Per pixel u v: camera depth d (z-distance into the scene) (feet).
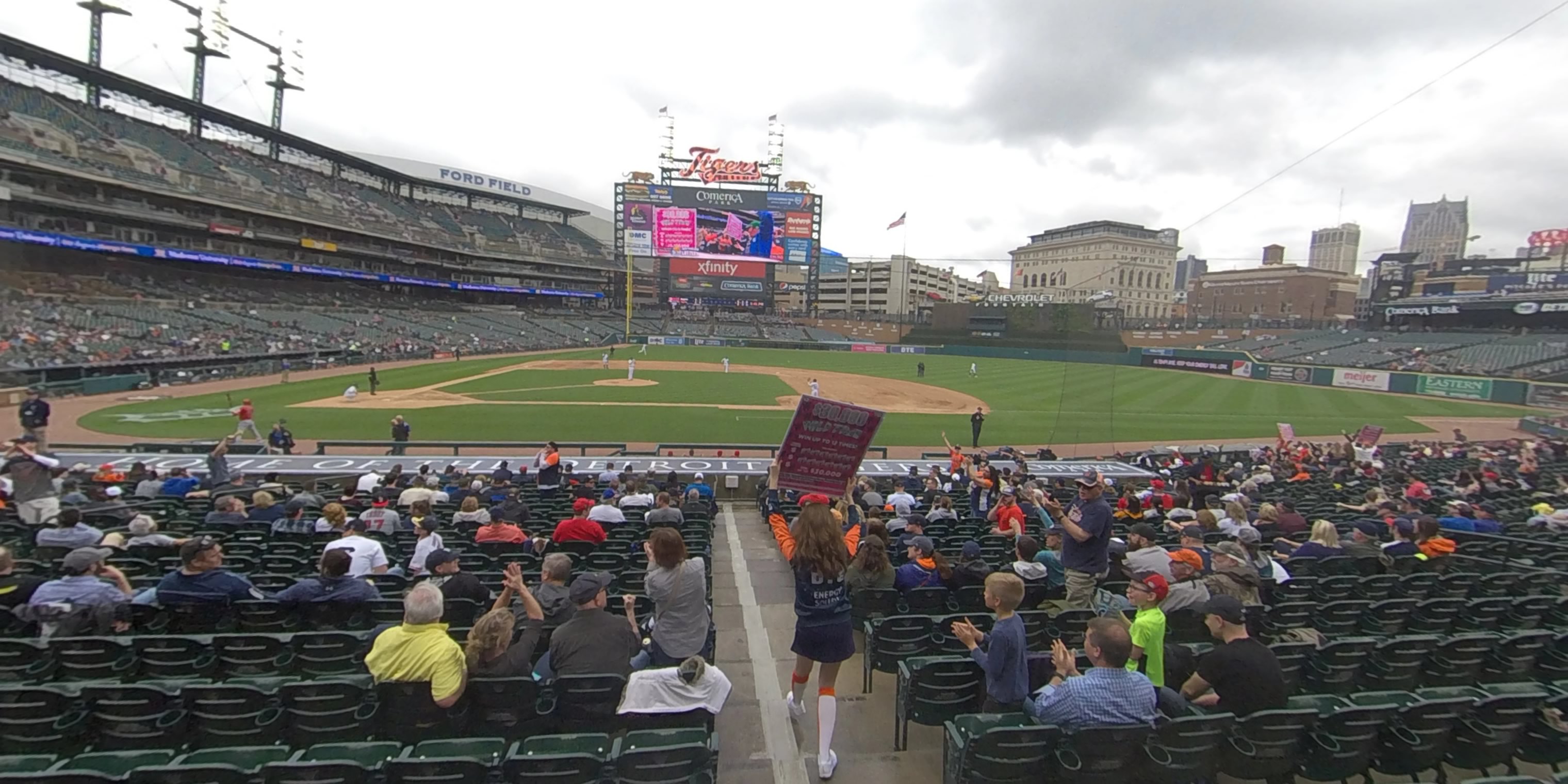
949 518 38.04
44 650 18.12
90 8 175.42
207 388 118.52
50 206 139.95
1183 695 16.67
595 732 16.67
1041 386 158.10
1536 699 15.92
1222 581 22.04
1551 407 139.74
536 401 110.11
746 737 18.63
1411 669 20.10
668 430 87.86
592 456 69.82
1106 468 66.80
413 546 33.12
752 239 307.17
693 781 13.83
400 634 15.64
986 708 16.31
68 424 83.46
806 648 16.33
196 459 58.18
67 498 37.60
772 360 227.20
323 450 70.18
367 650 19.26
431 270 272.92
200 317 161.07
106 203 153.99
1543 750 16.12
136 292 160.15
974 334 275.59
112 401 101.65
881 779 16.94
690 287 311.68
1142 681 14.44
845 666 23.38
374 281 238.27
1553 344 178.29
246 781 12.57
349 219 220.43
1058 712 14.39
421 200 298.15
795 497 45.03
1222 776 17.26
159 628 21.11
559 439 80.28
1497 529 37.68
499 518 35.42
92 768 13.25
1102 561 23.73
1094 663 14.83
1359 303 372.38
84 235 144.97
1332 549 29.32
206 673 18.85
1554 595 27.04
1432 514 44.60
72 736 15.52
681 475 54.85
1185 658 18.65
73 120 161.27
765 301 314.76
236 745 15.93
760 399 121.49
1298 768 15.40
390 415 92.68
